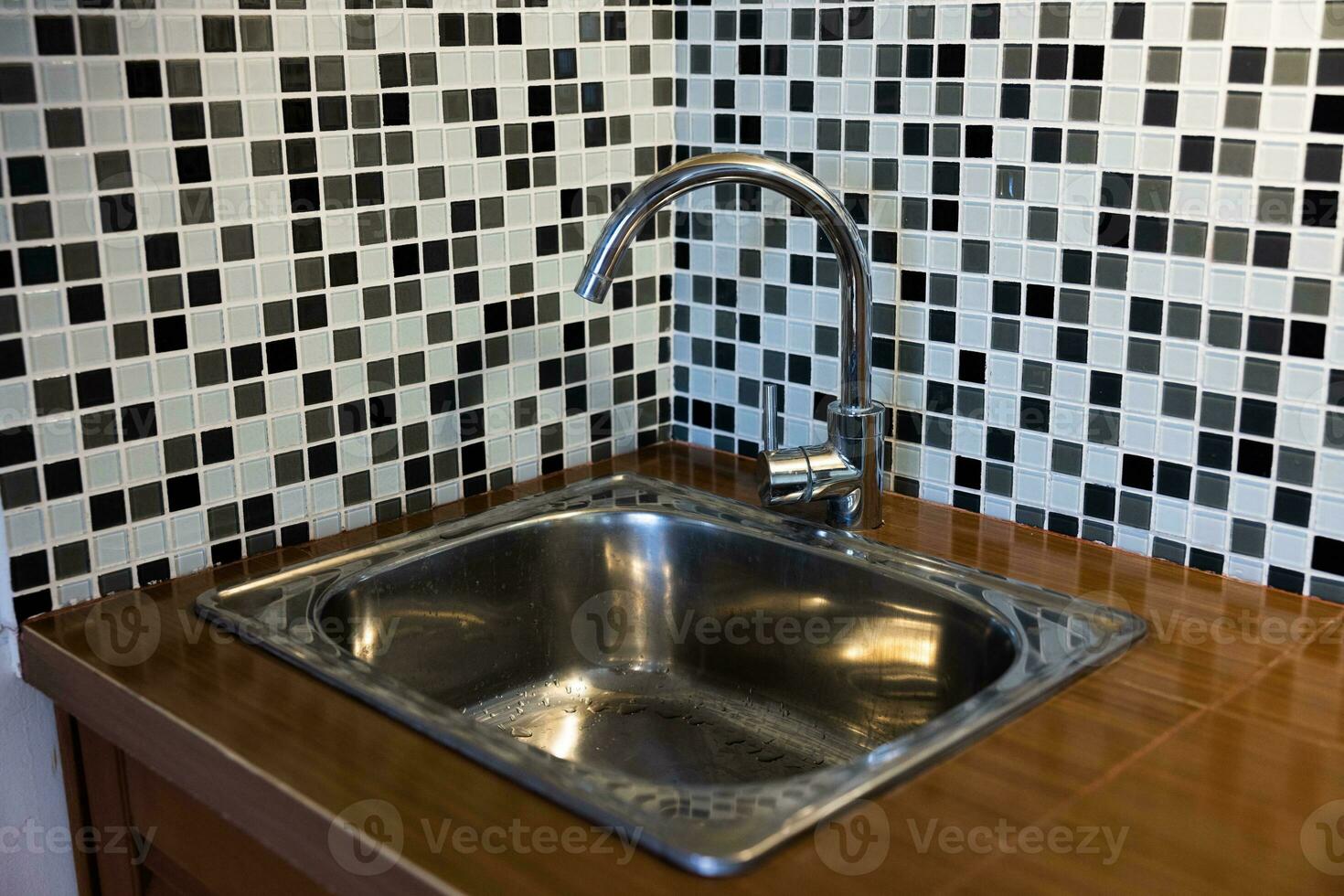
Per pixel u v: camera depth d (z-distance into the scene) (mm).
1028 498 1294
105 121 1080
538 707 1325
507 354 1405
